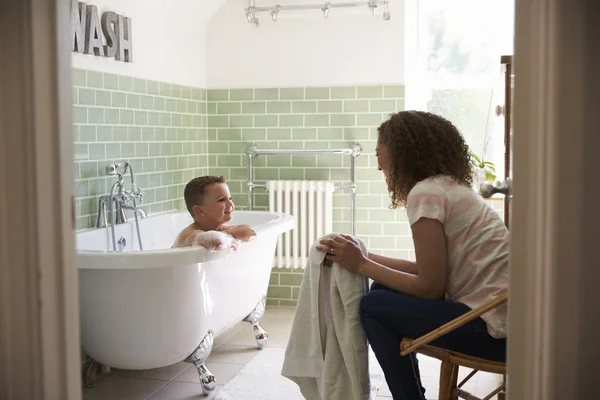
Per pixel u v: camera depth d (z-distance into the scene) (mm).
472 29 4992
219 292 3449
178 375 3645
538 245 1359
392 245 5051
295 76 5109
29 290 1467
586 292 1344
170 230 4492
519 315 1388
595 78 1314
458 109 5059
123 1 4176
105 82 3986
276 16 4957
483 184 2004
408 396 2400
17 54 1428
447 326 2180
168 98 4723
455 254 2379
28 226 1454
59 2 1471
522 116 1355
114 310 3035
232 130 5258
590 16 1305
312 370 2607
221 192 3613
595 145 1324
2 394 1494
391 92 4977
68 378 1520
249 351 4070
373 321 2404
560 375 1355
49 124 1467
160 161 4641
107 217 4027
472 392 3324
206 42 5254
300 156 5137
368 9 4953
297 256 5023
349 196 5086
